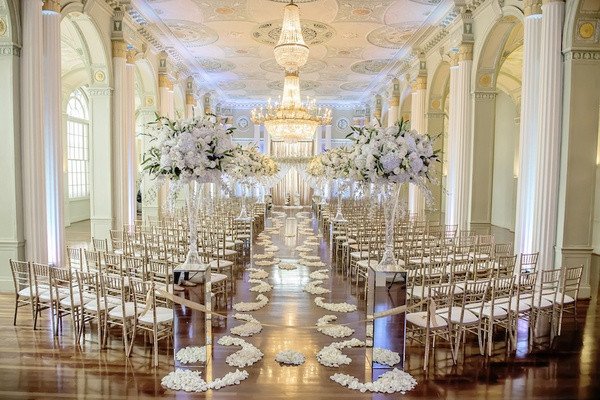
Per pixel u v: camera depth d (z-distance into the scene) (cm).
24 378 465
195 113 2062
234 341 561
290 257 1101
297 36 1109
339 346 550
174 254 782
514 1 909
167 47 1545
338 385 462
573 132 737
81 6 964
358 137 552
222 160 521
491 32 1023
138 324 569
